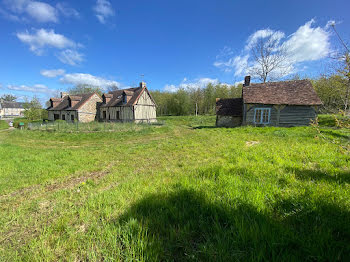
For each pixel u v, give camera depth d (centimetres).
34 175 484
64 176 477
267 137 924
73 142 1183
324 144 629
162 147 841
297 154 512
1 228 247
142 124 2080
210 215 222
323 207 208
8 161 636
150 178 408
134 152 769
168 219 226
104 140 1238
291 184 294
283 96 1552
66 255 181
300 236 164
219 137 1037
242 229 179
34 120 3500
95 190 369
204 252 160
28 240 216
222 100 2066
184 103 4406
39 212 288
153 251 166
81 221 245
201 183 323
